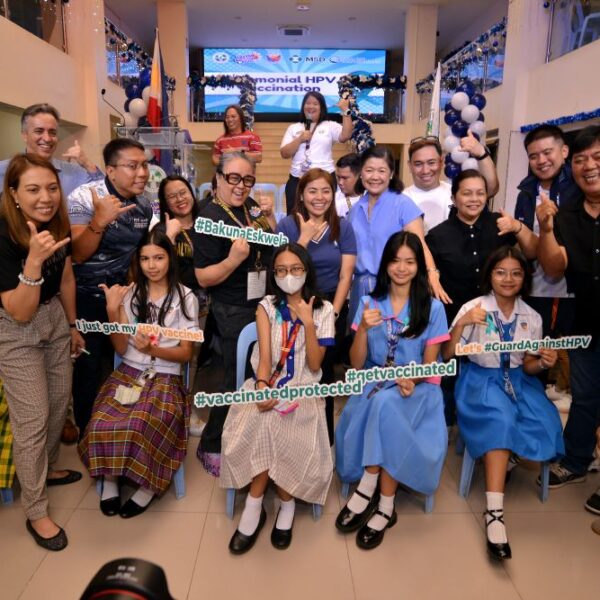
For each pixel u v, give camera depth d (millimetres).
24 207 1846
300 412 2043
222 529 2084
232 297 2309
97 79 6594
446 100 8945
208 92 10859
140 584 594
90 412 2561
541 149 2498
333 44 12625
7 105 4957
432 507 2234
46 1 5898
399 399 2088
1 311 1898
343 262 2426
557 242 2223
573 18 5762
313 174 2289
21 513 2158
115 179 2363
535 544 2018
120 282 2488
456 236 2592
